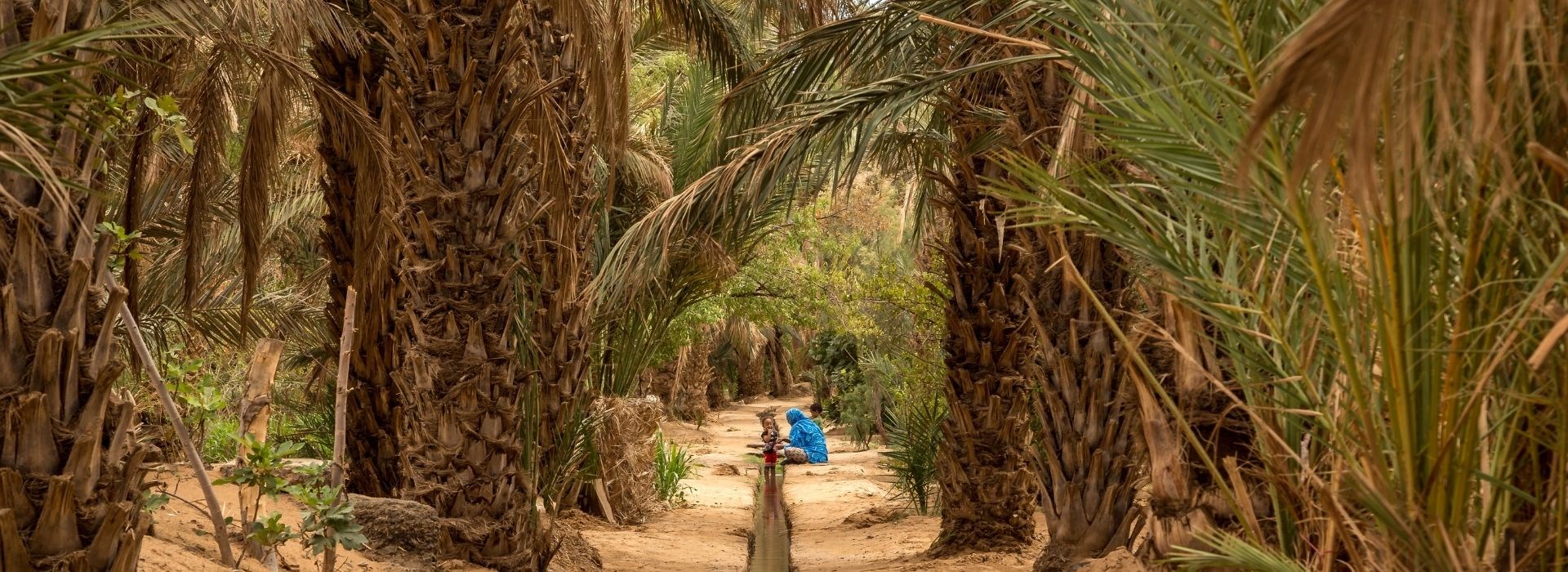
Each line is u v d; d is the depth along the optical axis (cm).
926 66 779
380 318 702
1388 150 188
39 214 277
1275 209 248
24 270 276
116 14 307
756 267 1973
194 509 469
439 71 615
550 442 794
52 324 279
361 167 628
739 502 1485
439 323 630
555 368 798
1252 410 269
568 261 801
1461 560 225
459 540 618
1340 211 232
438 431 633
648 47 1384
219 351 1084
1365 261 233
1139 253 280
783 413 4234
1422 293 224
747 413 4422
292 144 1252
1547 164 212
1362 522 251
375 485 717
